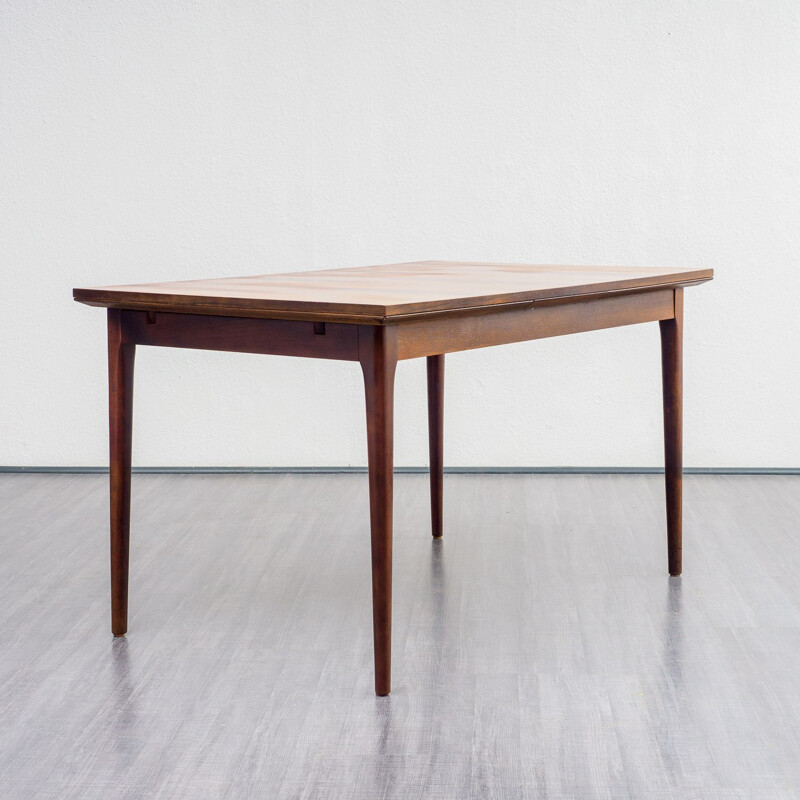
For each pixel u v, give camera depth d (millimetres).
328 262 3760
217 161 3729
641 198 3648
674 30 3562
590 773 1668
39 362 3861
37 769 1697
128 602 2412
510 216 3691
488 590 2531
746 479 3672
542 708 1896
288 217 3742
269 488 3609
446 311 1847
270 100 3686
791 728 1811
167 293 1997
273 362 3809
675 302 2580
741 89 3570
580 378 3764
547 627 2287
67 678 2049
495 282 2244
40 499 3482
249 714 1884
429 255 3730
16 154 3762
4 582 2619
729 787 1624
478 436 3816
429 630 2279
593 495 3461
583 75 3604
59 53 3701
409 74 3645
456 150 3672
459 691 1971
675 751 1736
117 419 2197
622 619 2326
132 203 3766
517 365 3770
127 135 3729
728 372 3725
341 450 3848
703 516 3176
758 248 3646
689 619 2320
